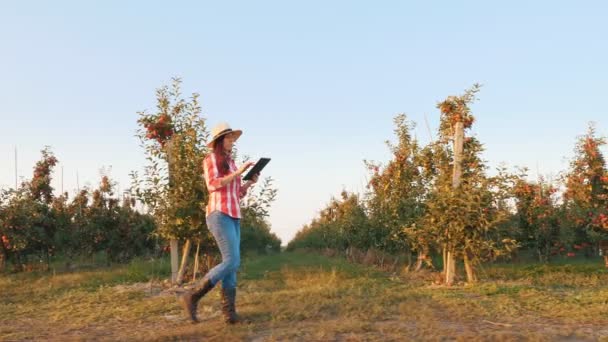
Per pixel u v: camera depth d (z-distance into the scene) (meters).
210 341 4.22
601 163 14.53
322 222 26.47
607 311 5.03
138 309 5.95
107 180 14.66
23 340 4.59
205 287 4.86
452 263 8.05
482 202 7.70
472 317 4.95
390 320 4.89
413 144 12.35
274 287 8.09
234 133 4.97
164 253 14.88
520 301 5.70
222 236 4.81
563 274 9.26
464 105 8.41
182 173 8.53
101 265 14.48
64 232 13.82
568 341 4.00
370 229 14.28
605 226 11.64
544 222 13.69
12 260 12.97
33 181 14.96
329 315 5.15
